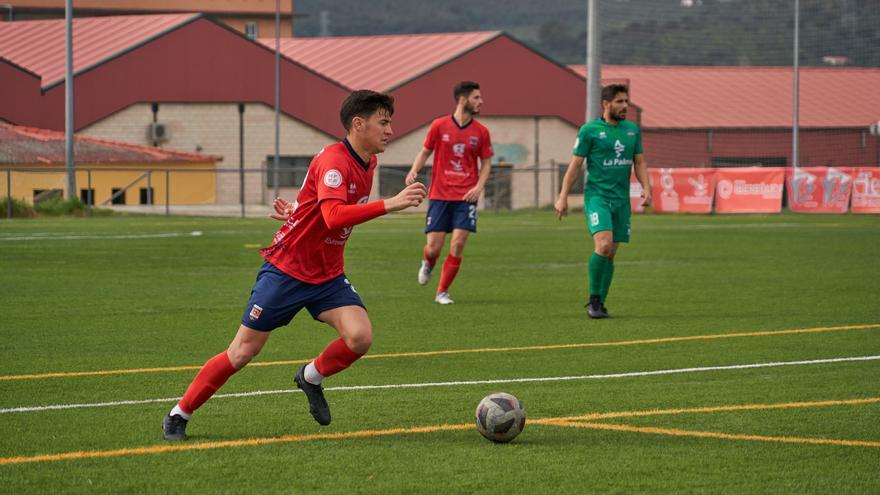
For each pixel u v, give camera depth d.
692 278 23.44
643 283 22.45
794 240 34.66
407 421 10.02
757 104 89.75
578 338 15.20
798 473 8.32
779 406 10.67
